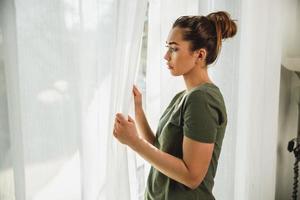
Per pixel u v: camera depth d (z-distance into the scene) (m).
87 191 0.93
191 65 0.95
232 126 1.62
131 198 1.10
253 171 1.75
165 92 1.23
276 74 1.76
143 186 1.24
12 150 0.82
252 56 1.61
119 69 0.91
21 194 0.84
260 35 1.63
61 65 0.84
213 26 0.96
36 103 0.83
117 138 0.90
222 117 0.91
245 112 1.63
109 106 0.92
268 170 1.84
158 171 0.99
